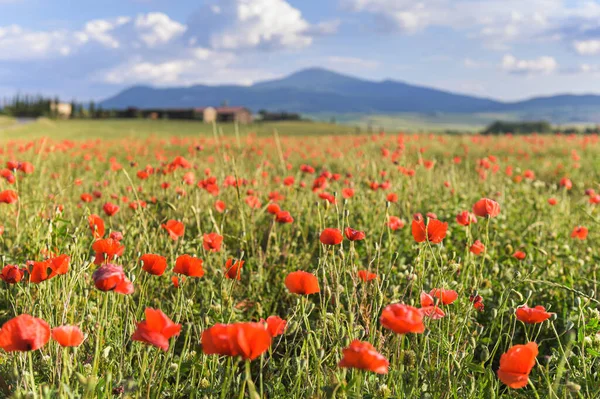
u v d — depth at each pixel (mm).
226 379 2037
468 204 7230
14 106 146500
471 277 3898
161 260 2615
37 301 3213
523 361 1942
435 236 2934
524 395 2957
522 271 4535
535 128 72250
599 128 35500
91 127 70000
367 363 1902
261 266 4531
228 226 5957
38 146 11578
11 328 1850
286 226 5934
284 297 4664
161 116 120000
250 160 11484
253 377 3418
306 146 19078
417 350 2768
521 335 4016
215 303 3783
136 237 4816
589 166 14461
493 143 21734
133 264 3902
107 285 2117
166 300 4145
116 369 2791
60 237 4020
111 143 19328
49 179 7602
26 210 5203
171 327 1859
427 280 3721
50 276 2543
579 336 2666
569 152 18469
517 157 16516
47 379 2711
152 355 2943
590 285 4297
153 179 6898
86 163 11430
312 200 6797
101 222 3430
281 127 82688
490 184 8812
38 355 3033
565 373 2803
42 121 70125
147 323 1871
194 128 72438
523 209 7332
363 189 7492
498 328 3805
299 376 2520
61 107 145875
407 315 2006
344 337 2340
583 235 4957
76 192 7516
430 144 20375
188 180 5398
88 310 3148
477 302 3242
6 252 4371
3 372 2648
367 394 2363
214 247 3359
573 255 5219
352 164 9891
